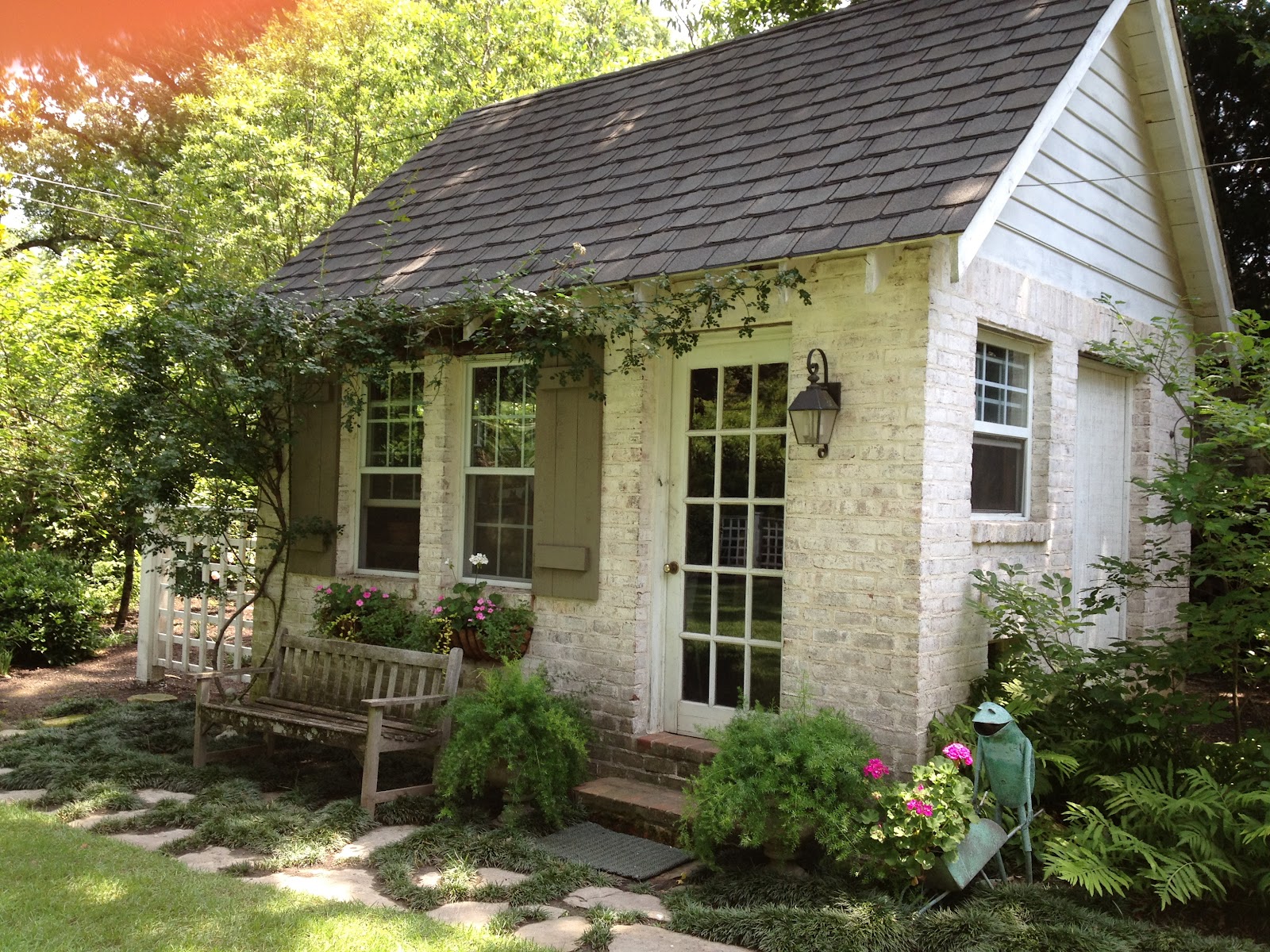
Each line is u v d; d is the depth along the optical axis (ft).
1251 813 16.66
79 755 23.57
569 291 21.74
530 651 23.99
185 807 19.66
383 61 59.77
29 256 43.42
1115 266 26.48
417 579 26.91
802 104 24.31
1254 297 40.32
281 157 55.57
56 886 15.12
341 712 23.32
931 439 18.74
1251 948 13.88
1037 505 23.17
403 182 33.14
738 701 21.70
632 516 22.38
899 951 14.10
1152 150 27.99
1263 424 18.34
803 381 20.17
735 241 19.98
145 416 26.32
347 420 26.94
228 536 32.07
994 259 21.04
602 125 29.37
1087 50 20.89
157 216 54.24
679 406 22.86
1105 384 27.02
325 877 16.83
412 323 24.22
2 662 35.35
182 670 34.12
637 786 21.34
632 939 14.60
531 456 25.17
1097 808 18.25
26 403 40.40
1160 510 28.55
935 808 15.31
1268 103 38.68
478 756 19.56
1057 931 14.05
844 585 19.38
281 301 26.04
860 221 18.45
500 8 66.80
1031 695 19.13
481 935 14.17
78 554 47.78
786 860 17.02
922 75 22.65
